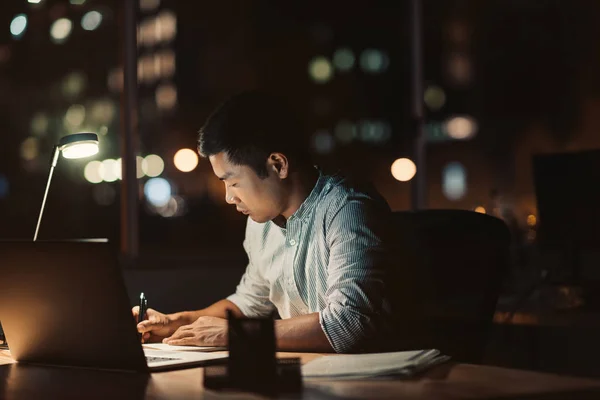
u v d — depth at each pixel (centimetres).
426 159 385
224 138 182
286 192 190
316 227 190
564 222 298
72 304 144
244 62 382
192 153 330
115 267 136
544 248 306
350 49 397
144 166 330
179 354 159
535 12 420
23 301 151
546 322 265
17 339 158
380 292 172
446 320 196
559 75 422
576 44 421
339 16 396
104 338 142
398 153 386
